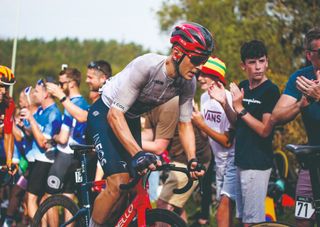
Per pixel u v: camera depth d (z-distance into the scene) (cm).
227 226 876
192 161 666
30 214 1105
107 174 682
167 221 638
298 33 1753
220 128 916
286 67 1756
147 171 621
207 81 862
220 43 2109
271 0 1850
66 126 1055
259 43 813
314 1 1719
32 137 1129
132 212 663
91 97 1061
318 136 708
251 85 827
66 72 1081
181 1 2945
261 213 808
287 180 1215
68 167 1056
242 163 806
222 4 2267
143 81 658
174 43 646
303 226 723
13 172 1012
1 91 1020
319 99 683
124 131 650
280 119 744
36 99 1148
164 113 882
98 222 691
